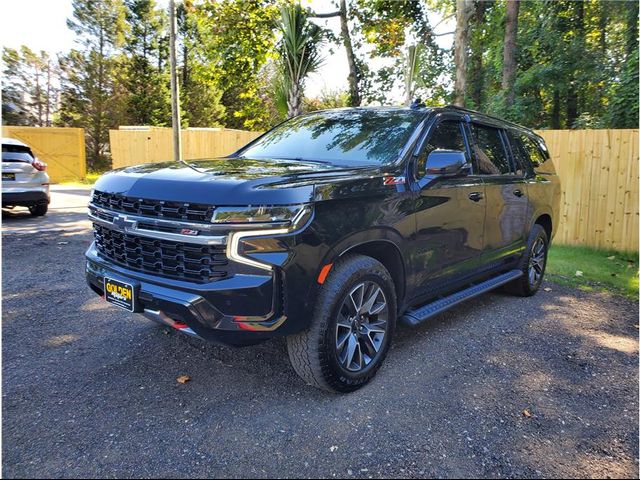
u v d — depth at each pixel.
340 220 2.71
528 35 15.95
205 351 3.51
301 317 2.59
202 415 2.68
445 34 15.48
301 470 2.25
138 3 33.06
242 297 2.45
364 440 2.49
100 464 2.24
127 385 2.99
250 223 2.43
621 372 3.44
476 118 4.27
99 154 33.78
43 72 36.34
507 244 4.58
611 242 7.89
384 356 3.19
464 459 2.37
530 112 15.97
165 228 2.60
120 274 2.86
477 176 4.03
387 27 14.23
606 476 2.28
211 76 13.63
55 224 8.78
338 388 2.90
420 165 3.39
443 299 3.87
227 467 2.26
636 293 5.59
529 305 5.02
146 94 34.12
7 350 3.42
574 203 8.20
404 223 3.17
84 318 4.10
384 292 3.10
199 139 13.31
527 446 2.50
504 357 3.62
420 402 2.90
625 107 10.76
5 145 8.70
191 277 2.57
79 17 31.22
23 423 2.53
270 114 20.39
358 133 3.73
